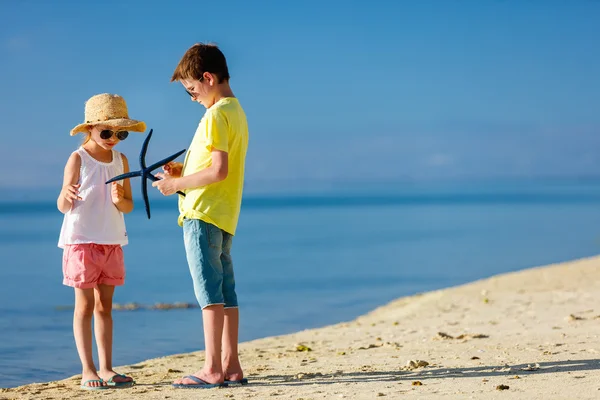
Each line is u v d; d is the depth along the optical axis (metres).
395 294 14.37
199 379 4.95
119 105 5.32
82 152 5.29
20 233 37.91
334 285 15.92
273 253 24.52
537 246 26.64
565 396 4.12
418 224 44.75
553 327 7.55
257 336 9.76
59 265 20.72
